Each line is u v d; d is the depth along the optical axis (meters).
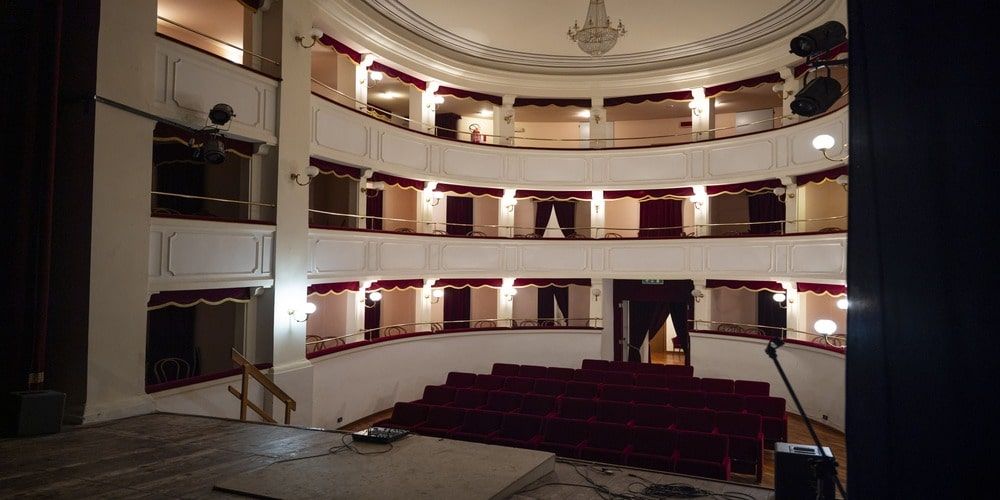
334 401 13.44
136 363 8.82
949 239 1.57
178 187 12.98
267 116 11.48
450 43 17.00
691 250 17.67
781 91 16.95
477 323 21.05
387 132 15.58
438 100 17.91
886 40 1.86
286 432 7.80
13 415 7.46
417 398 16.25
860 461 1.95
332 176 17.14
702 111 18.22
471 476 6.04
